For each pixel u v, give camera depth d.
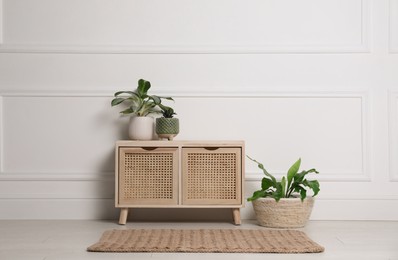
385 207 3.42
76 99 3.46
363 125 3.44
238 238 2.62
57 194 3.43
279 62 3.47
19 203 3.43
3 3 3.47
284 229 2.99
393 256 2.22
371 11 3.46
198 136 3.45
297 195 3.24
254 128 3.46
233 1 3.48
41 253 2.29
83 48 3.46
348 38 3.47
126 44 3.47
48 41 3.47
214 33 3.48
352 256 2.22
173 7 3.48
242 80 3.47
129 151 3.17
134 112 3.34
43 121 3.46
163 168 3.18
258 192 3.12
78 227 3.06
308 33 3.48
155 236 2.67
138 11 3.48
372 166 3.44
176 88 3.46
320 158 3.46
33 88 3.46
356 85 3.46
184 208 3.41
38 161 3.45
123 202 3.18
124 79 3.47
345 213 3.42
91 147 3.46
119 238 2.61
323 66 3.47
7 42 3.46
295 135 3.46
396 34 3.46
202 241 2.53
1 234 2.80
